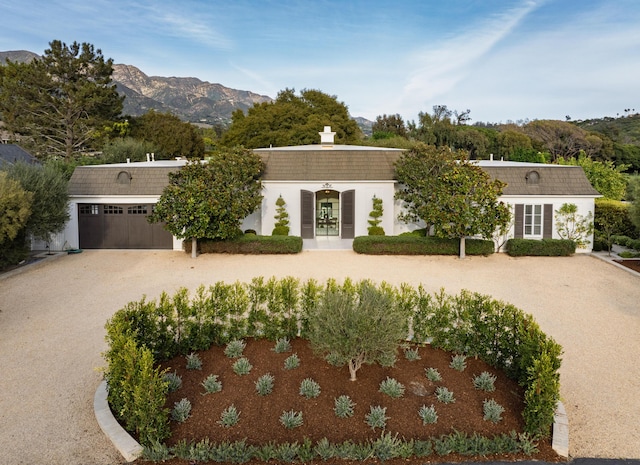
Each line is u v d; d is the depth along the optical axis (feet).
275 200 73.00
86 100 134.41
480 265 59.26
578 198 68.03
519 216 68.39
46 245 68.64
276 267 57.31
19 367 28.22
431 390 23.16
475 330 27.09
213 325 28.99
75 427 21.42
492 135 187.93
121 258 63.26
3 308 40.57
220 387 22.97
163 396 19.86
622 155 205.36
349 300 23.31
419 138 178.70
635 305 42.04
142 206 69.21
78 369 27.96
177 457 18.25
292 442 19.08
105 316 38.34
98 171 70.54
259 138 143.95
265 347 28.22
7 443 20.16
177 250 68.95
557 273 54.95
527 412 20.07
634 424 22.20
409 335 30.17
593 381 26.91
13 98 133.69
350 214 73.41
